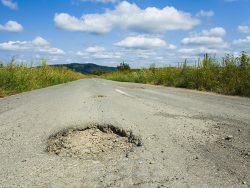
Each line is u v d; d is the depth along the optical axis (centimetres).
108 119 430
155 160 283
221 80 1016
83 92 798
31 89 1067
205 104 608
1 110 527
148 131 378
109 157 293
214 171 258
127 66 3894
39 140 345
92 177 246
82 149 319
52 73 1577
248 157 291
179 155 296
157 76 1538
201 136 359
